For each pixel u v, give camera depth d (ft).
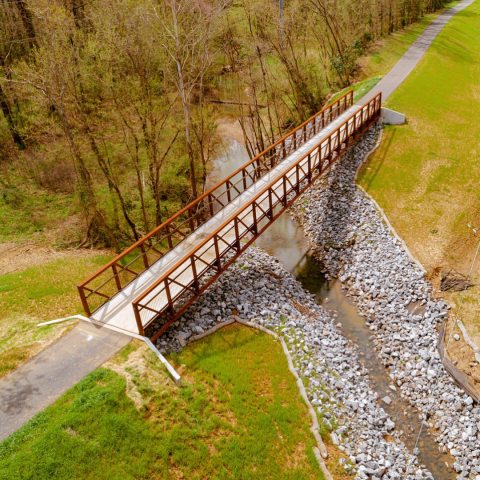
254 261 72.59
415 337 58.49
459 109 113.80
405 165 92.22
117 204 83.25
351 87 132.16
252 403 45.57
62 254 73.36
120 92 73.20
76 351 46.37
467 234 73.26
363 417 48.03
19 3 93.30
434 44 158.81
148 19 74.38
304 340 55.01
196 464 39.32
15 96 96.07
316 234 82.99
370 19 158.61
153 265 57.98
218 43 105.50
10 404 40.60
